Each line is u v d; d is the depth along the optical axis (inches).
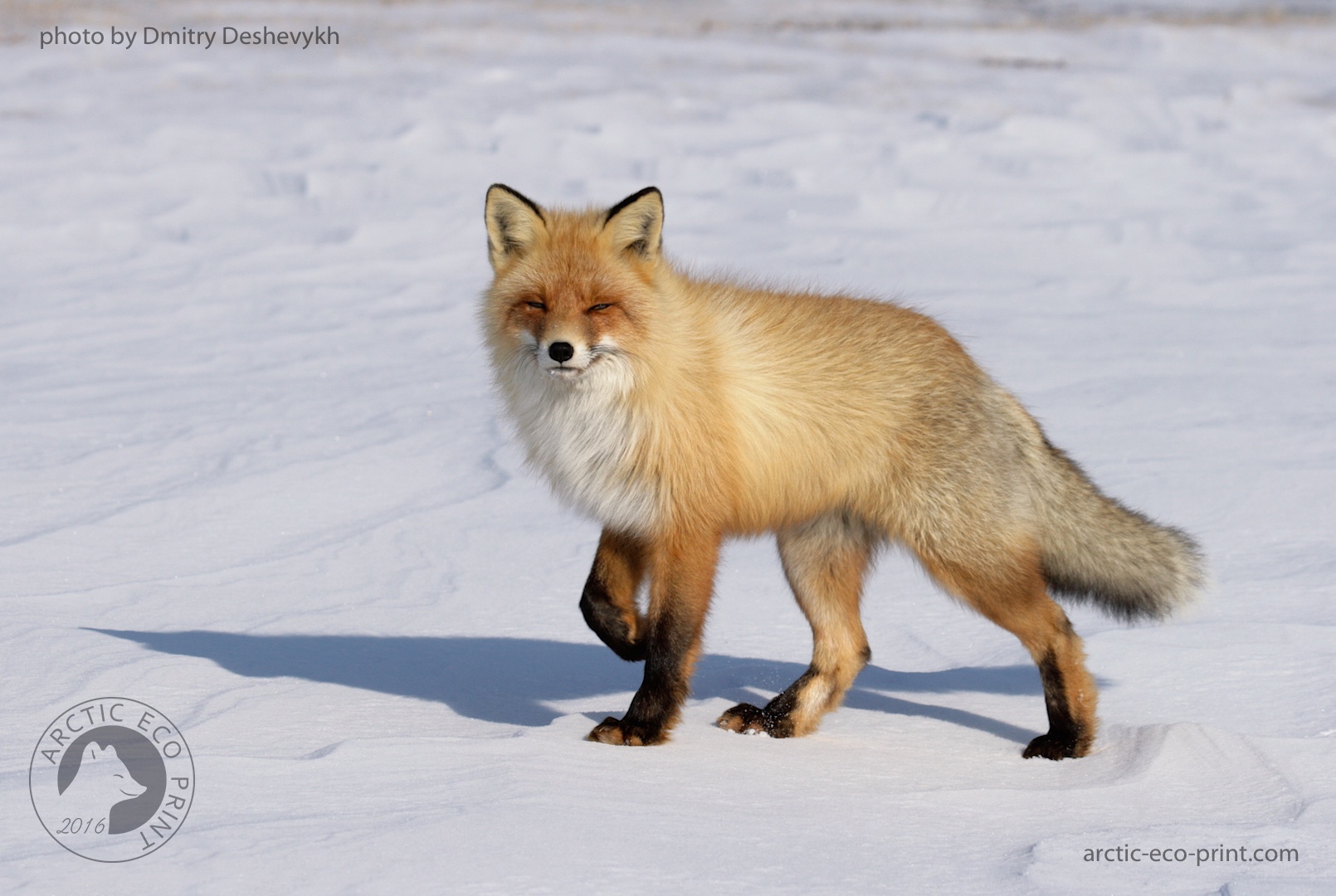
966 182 1509.6
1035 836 326.3
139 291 1091.9
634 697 419.8
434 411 794.2
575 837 298.0
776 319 443.2
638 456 408.5
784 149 1626.5
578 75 2146.9
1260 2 3186.5
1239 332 959.0
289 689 420.8
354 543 598.2
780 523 442.9
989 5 3257.9
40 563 552.7
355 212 1347.2
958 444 431.2
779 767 376.2
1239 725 415.5
